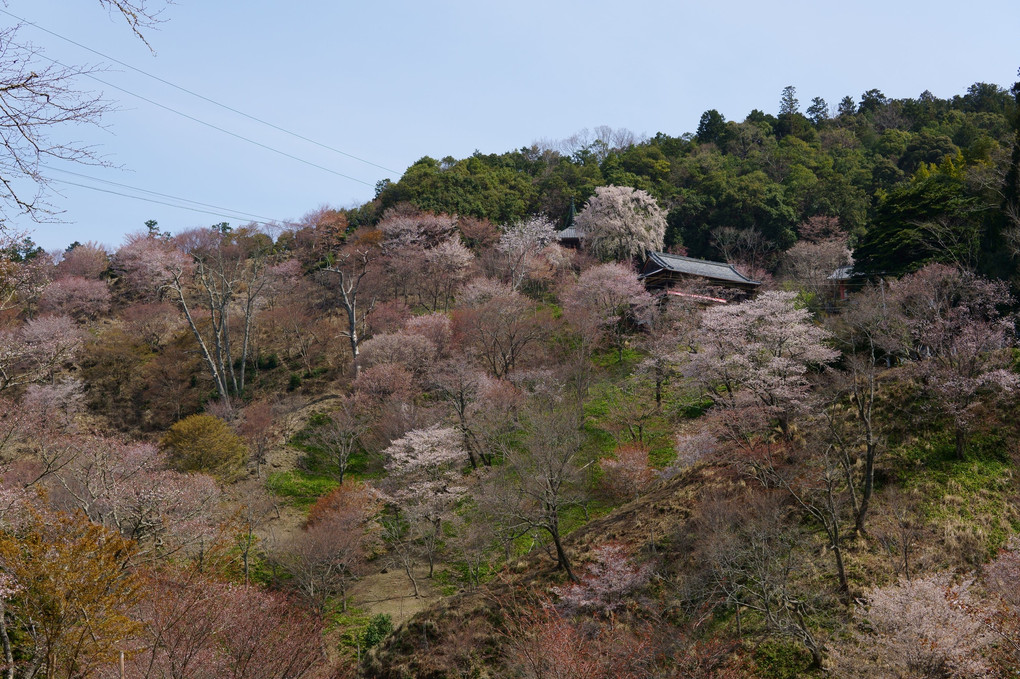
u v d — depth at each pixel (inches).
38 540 501.7
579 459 1549.0
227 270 2829.7
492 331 1969.7
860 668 783.7
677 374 1841.8
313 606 1162.0
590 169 3686.0
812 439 1282.0
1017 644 705.0
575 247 2790.4
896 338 1445.6
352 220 3462.1
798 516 1111.0
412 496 1411.2
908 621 741.9
